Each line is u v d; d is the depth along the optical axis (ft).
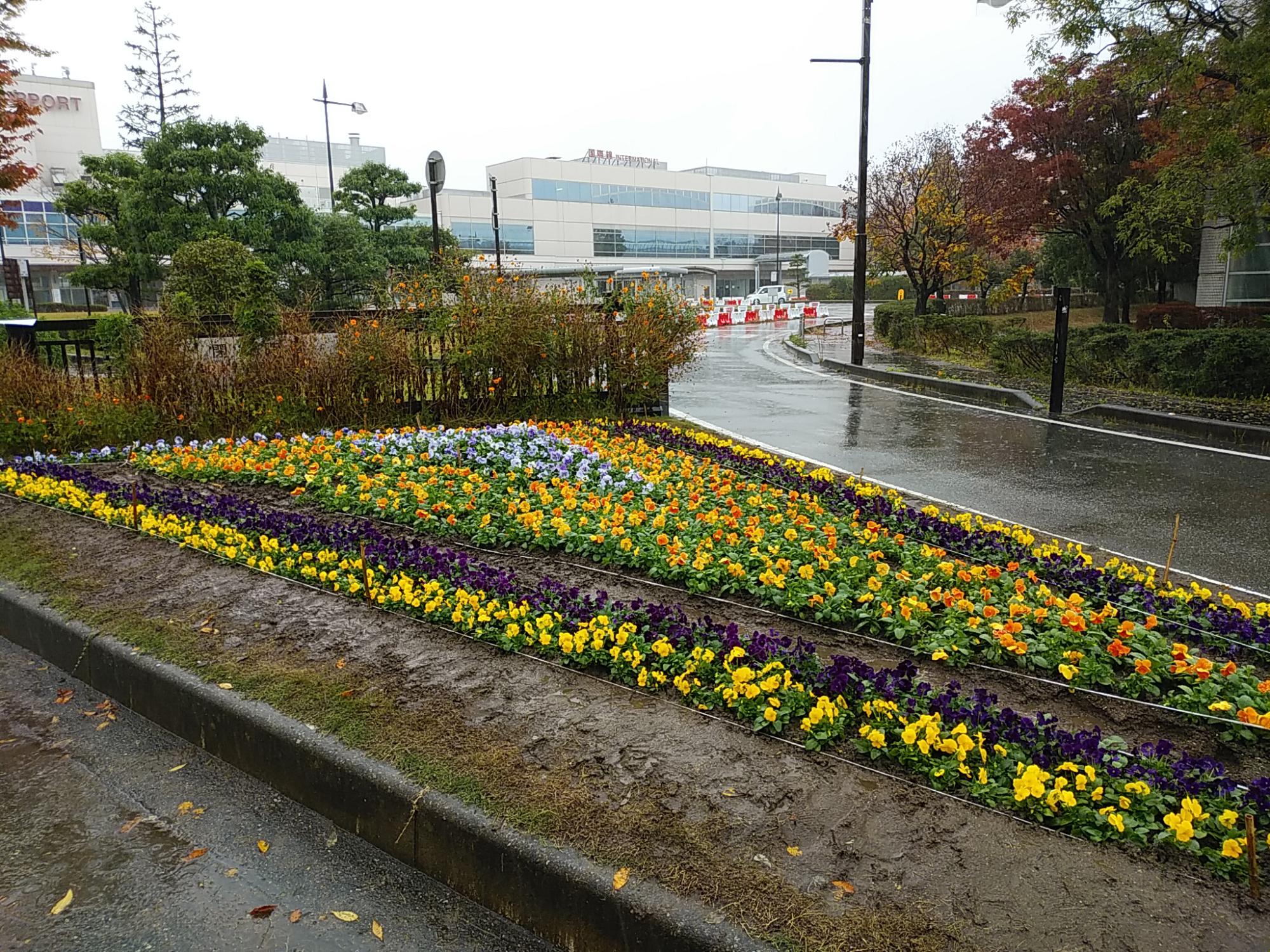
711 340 93.50
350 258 89.76
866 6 60.34
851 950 6.85
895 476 27.25
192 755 11.66
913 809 8.64
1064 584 15.61
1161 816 8.48
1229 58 34.99
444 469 22.17
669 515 18.24
